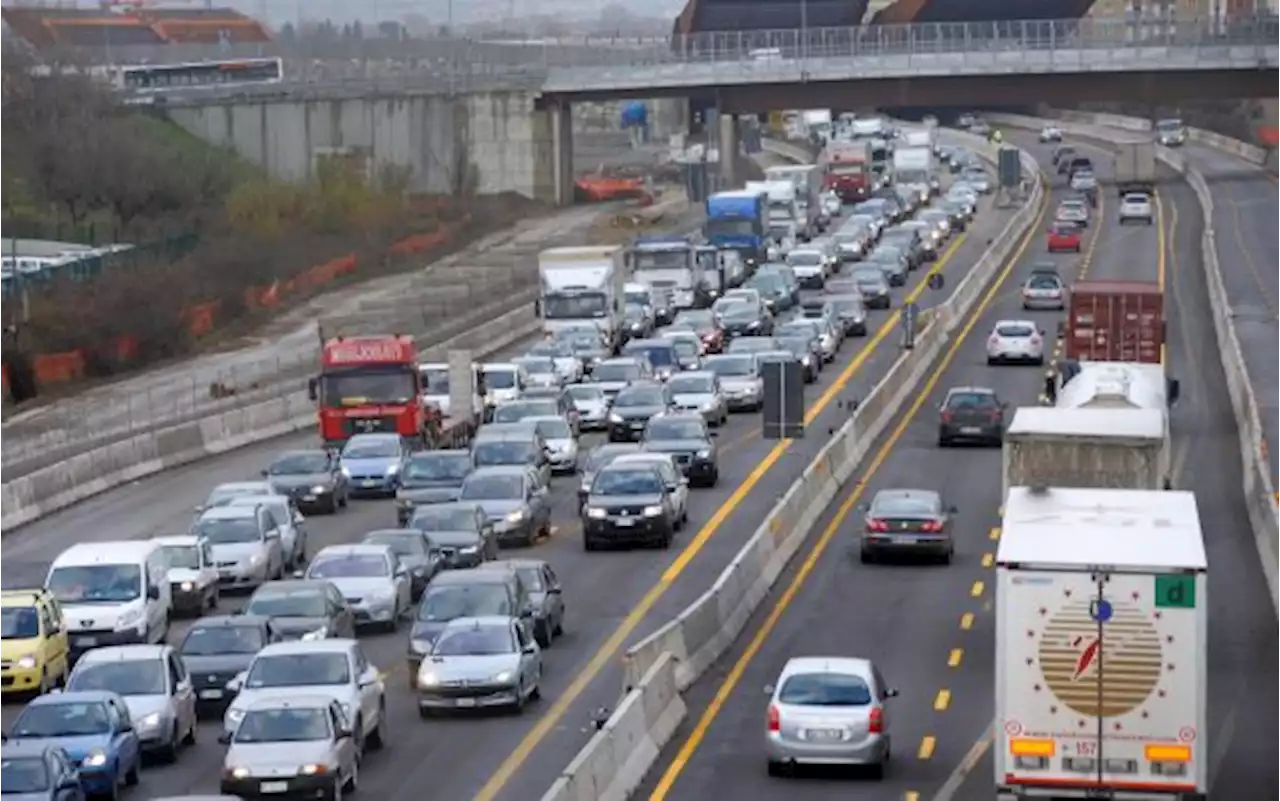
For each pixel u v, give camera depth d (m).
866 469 177.38
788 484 171.38
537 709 103.75
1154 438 110.81
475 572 114.88
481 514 140.88
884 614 124.88
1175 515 82.50
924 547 139.25
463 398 196.25
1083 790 76.81
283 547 141.12
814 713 88.56
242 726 87.56
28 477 168.75
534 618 115.81
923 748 94.50
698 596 131.12
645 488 148.75
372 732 95.75
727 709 102.81
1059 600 76.56
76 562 120.56
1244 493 165.75
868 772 89.25
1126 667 76.44
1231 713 102.44
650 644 101.44
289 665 94.69
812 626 122.19
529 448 166.38
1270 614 125.75
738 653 115.62
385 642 121.75
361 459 175.50
